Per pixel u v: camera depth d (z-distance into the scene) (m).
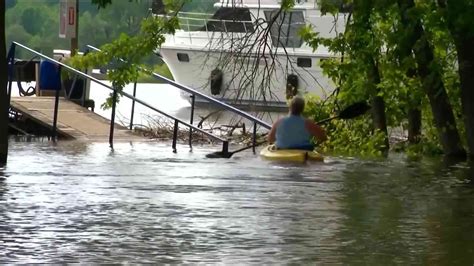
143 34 45.97
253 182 33.12
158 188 30.94
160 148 45.75
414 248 22.08
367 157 44.84
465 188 32.38
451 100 48.34
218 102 46.66
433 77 45.09
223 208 27.06
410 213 26.77
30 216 25.28
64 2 57.78
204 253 21.38
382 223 25.16
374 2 43.12
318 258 21.03
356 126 50.78
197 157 41.88
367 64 48.06
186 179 33.53
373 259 20.98
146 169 36.28
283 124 42.09
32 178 32.56
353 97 49.53
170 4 45.97
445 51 47.19
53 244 22.03
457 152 45.97
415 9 41.94
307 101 51.72
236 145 49.72
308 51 80.00
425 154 46.59
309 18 78.19
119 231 23.58
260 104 49.94
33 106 52.16
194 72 85.25
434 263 20.62
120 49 45.84
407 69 45.56
